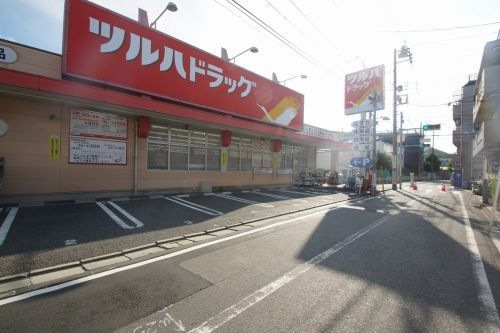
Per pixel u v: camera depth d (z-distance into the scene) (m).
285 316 2.88
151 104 9.46
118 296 3.21
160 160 11.30
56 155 8.56
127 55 9.52
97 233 5.66
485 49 10.13
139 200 9.76
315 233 6.47
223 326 2.68
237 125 12.73
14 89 7.05
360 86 19.22
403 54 22.86
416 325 2.78
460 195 18.53
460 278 4.02
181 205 9.23
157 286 3.49
